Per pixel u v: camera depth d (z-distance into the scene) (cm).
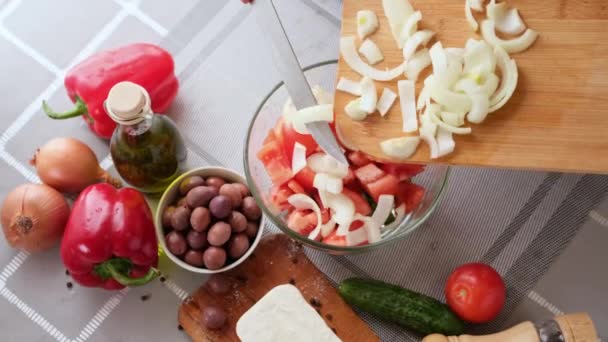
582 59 86
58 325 104
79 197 101
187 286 106
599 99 85
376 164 96
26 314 105
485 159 85
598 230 106
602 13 87
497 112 86
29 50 117
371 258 107
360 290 99
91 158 107
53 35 118
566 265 105
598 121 84
